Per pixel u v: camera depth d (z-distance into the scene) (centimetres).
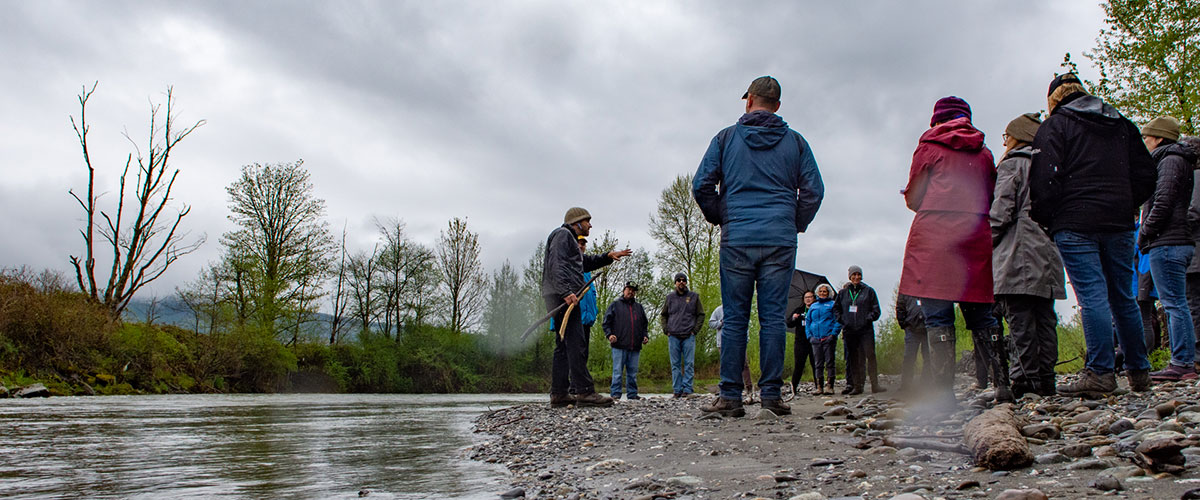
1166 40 1260
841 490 244
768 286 502
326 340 3550
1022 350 516
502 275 3891
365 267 3962
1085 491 213
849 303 934
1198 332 608
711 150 510
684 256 3656
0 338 1761
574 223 760
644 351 3762
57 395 1720
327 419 745
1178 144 573
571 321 744
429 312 3916
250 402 1285
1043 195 472
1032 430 324
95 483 293
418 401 1475
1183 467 224
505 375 3812
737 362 516
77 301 2075
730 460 330
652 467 325
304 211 3559
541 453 403
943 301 438
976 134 433
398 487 291
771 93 502
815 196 505
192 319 2811
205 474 325
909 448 311
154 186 2903
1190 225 568
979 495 221
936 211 435
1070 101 482
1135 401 436
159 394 1983
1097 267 479
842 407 529
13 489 277
